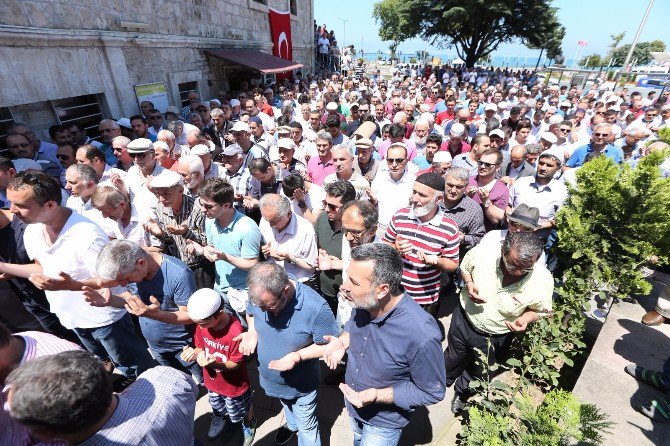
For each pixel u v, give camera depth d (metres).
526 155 4.92
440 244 2.76
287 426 2.64
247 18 12.21
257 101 9.38
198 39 9.33
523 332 2.76
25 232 2.55
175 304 2.42
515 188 4.07
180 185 3.05
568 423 1.86
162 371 1.53
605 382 2.57
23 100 5.09
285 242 2.93
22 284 3.06
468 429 2.25
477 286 2.44
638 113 10.30
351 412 2.18
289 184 3.35
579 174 2.92
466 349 2.77
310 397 2.27
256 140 6.37
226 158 4.16
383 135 6.22
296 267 3.06
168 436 1.37
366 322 1.93
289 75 16.20
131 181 3.92
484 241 2.59
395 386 1.92
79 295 2.52
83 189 3.17
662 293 2.90
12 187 2.16
